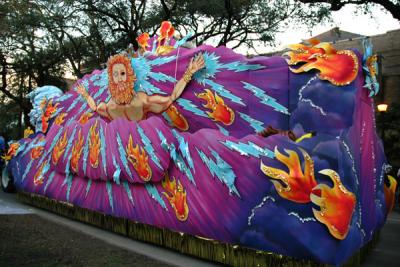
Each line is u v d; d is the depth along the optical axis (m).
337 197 4.55
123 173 7.11
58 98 10.12
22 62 23.53
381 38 19.28
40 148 10.36
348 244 4.64
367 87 5.55
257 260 5.11
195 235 5.91
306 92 5.20
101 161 7.69
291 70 5.32
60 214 9.41
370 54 5.55
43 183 10.09
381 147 7.22
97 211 8.08
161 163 6.33
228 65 5.87
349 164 4.74
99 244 6.59
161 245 6.54
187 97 6.32
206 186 5.70
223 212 5.47
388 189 7.36
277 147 4.98
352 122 4.91
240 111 5.70
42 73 24.66
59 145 9.34
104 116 8.05
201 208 5.75
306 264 4.69
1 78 27.11
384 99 18.53
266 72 5.52
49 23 19.56
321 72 5.11
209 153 5.65
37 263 5.35
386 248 6.90
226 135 5.65
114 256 5.87
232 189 5.34
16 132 30.91
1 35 18.27
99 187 8.03
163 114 6.64
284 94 5.36
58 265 5.30
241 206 5.26
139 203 6.94
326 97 5.05
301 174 4.76
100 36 21.12
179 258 6.01
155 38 7.46
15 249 6.03
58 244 6.49
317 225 4.62
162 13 20.22
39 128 10.72
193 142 5.90
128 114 7.31
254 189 5.13
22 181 11.08
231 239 5.39
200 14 20.47
